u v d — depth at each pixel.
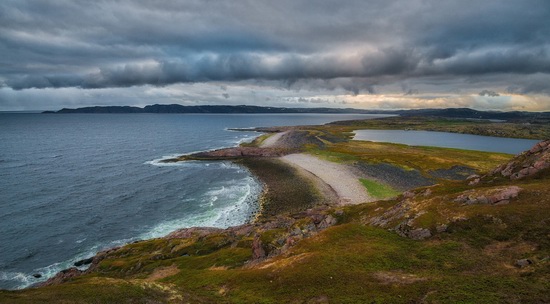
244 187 101.44
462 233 39.59
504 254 33.50
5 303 25.16
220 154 151.75
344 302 28.28
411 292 28.23
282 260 40.06
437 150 159.88
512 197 43.62
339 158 134.88
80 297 27.48
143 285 31.81
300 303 29.61
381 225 49.56
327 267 35.06
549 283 26.34
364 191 91.75
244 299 32.06
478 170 112.50
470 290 27.03
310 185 99.44
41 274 54.31
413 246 39.66
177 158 148.50
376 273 33.06
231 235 60.53
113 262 53.38
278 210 80.19
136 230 71.38
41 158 149.25
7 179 109.12
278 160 139.50
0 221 73.88
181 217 78.12
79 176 116.19
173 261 51.25
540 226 35.81
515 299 24.81
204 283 38.41
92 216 78.62
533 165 53.19
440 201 48.66
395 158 130.12
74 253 61.34
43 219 75.94
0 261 57.75
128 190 99.56
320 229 56.00
